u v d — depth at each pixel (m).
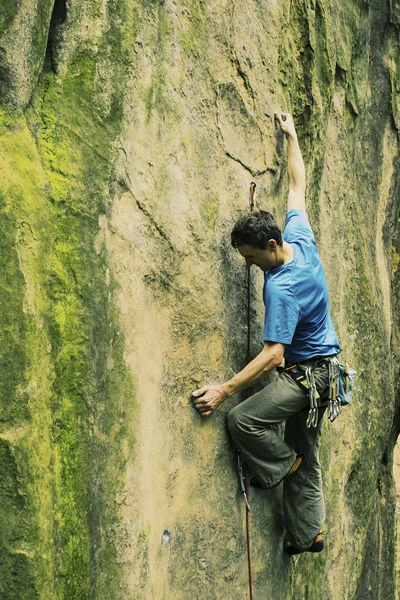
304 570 4.59
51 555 2.61
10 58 2.62
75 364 2.74
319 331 3.59
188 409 3.39
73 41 2.87
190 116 3.43
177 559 3.32
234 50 3.76
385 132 6.00
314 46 4.57
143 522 3.07
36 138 2.73
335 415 3.58
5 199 2.55
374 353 5.77
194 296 3.40
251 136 3.89
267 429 3.63
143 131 3.13
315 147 4.64
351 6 5.32
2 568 2.50
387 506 6.67
